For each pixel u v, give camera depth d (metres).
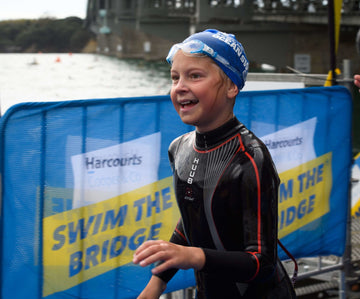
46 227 1.87
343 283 3.00
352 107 2.89
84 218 1.98
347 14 24.81
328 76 3.12
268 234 1.20
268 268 1.18
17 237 1.80
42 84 10.57
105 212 2.04
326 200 2.87
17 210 1.79
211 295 1.41
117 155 2.04
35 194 1.83
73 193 1.93
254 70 11.54
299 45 25.64
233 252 1.15
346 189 2.95
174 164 1.45
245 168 1.22
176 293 2.77
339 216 2.94
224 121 1.29
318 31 25.78
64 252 1.94
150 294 1.47
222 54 1.22
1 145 1.71
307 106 2.68
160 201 2.22
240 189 1.22
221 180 1.25
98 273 2.06
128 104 2.04
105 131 1.99
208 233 1.31
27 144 1.78
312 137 2.75
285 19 25.09
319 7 25.50
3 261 1.77
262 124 2.52
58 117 1.84
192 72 1.22
